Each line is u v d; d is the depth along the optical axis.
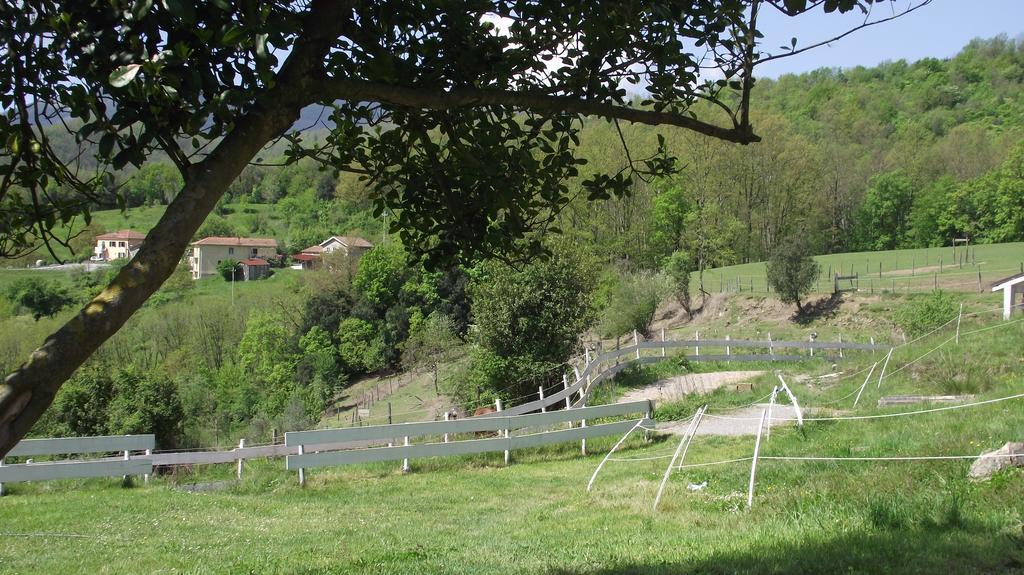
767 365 33.16
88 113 3.96
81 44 3.50
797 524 8.00
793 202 79.19
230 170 3.38
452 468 17.80
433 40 4.50
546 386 28.05
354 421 37.84
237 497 14.23
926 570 5.46
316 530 11.02
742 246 79.56
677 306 57.91
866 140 109.56
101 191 4.88
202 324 61.72
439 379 44.72
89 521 11.49
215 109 3.30
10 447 2.58
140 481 15.60
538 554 7.99
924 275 52.69
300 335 59.56
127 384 22.70
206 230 105.00
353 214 104.62
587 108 4.66
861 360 25.55
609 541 8.57
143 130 3.69
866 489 8.99
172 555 9.08
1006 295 27.69
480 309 28.34
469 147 5.12
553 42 5.04
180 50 3.31
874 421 14.09
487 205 5.27
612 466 16.41
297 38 3.78
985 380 16.83
